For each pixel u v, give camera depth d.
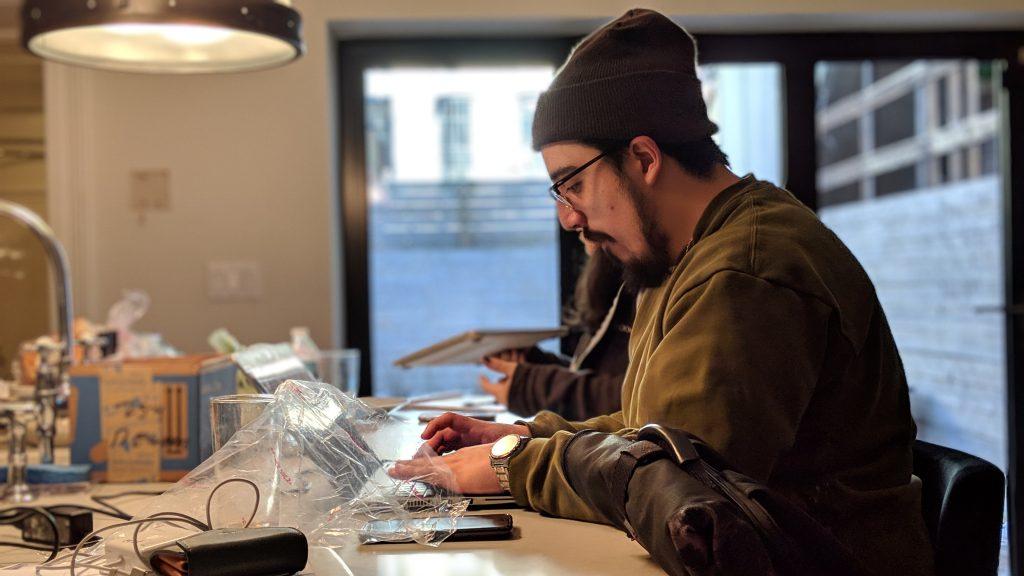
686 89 1.21
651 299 1.31
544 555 0.99
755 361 1.01
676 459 0.86
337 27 3.60
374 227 3.92
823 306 1.05
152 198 3.51
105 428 1.50
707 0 3.47
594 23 3.58
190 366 1.50
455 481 1.15
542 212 3.95
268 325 3.53
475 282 3.97
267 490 1.02
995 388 4.92
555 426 1.40
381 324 3.95
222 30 2.06
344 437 1.08
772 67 3.96
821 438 1.11
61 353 1.69
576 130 1.22
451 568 0.94
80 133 3.49
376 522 1.06
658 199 1.22
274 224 3.52
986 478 1.11
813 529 0.82
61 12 1.77
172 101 3.51
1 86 3.68
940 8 3.46
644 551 1.00
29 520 1.14
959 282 5.28
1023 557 3.59
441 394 2.50
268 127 3.51
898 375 1.17
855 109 7.20
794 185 3.76
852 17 3.54
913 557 1.11
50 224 3.50
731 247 1.08
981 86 5.93
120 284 3.52
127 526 1.00
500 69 3.86
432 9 3.48
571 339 2.99
